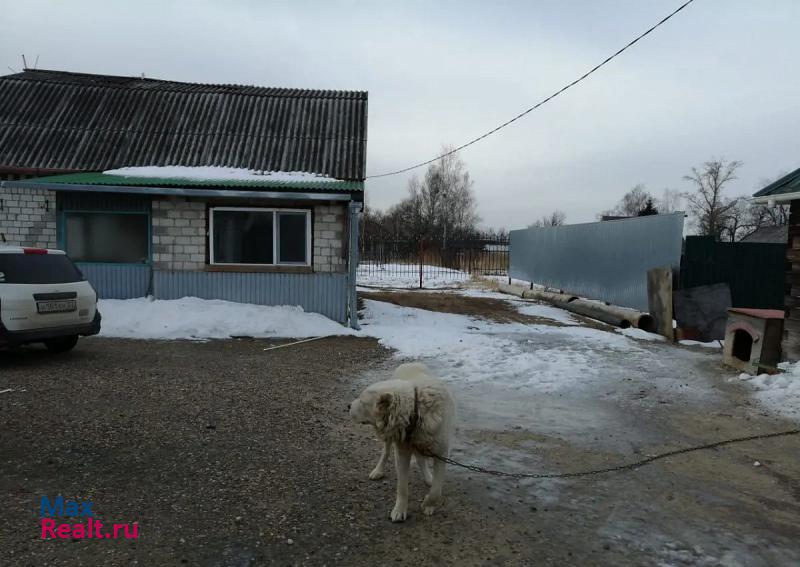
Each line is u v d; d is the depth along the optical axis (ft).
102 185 34.65
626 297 44.98
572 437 17.24
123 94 48.47
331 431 17.11
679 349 32.78
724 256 37.58
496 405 20.54
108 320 33.65
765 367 24.73
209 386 21.76
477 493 13.12
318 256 38.55
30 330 23.35
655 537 11.20
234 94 50.11
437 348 31.04
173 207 37.73
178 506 11.85
